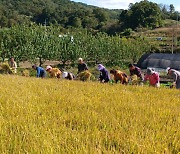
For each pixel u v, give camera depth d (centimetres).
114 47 7331
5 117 663
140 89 1279
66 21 16562
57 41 6184
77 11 17262
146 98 1012
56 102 862
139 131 590
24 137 514
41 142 494
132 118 696
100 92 1096
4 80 1367
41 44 5831
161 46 9919
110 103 862
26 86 1177
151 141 529
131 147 493
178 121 685
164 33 12675
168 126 628
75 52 6300
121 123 645
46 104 824
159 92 1220
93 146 498
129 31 13000
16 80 1391
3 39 5462
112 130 588
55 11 17475
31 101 852
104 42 7225
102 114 716
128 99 960
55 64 6575
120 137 552
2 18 13612
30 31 5822
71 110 771
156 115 735
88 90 1136
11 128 581
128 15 15788
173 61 4756
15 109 729
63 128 589
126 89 1259
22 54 5484
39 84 1255
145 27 14938
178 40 11306
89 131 571
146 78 1631
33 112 705
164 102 932
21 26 5875
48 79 1562
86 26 16300
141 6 15588
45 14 17312
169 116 739
